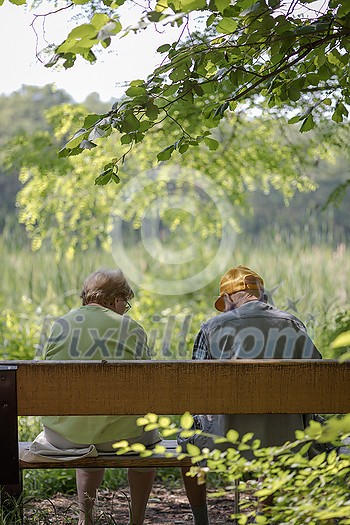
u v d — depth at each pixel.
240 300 6.31
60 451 6.15
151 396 5.36
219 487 8.66
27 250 20.17
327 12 5.88
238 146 15.75
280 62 6.06
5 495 6.62
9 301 17.39
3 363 5.35
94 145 5.76
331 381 5.38
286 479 4.19
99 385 5.36
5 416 5.34
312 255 18.73
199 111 12.01
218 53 5.86
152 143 15.57
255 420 5.88
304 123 6.72
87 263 19.45
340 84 6.71
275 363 5.37
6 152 17.66
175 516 7.89
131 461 6.09
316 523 4.27
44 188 17.34
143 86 5.82
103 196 17.86
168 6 5.00
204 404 5.37
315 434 3.84
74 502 8.10
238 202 17.91
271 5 5.55
